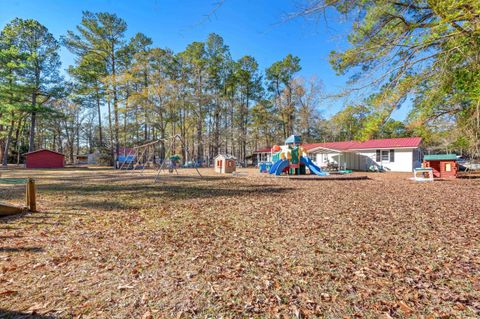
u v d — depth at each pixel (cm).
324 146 2745
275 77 3566
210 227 478
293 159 1725
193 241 398
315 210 621
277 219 536
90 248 365
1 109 2516
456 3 381
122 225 491
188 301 232
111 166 3388
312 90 3134
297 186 1138
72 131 4631
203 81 3319
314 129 3578
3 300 231
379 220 520
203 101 3259
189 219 539
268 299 236
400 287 255
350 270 295
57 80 2780
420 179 1354
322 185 1175
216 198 806
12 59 2519
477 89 543
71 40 2656
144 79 3002
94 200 760
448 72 524
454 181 1334
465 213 569
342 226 479
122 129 2941
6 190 952
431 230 446
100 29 2714
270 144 4231
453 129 1096
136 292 247
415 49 478
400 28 504
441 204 679
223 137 3669
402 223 495
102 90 2975
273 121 3672
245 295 243
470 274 280
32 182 600
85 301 231
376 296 240
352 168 2516
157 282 267
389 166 2280
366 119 628
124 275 282
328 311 217
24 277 276
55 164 2941
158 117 3083
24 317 207
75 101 2977
